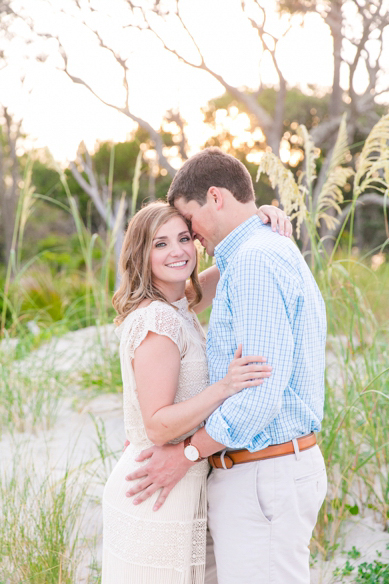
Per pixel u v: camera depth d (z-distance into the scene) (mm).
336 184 3275
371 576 2381
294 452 1750
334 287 3354
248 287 1632
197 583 1888
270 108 16875
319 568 2504
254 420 1598
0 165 20641
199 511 1884
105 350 4930
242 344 1647
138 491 1837
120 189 18750
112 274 6844
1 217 21734
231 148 18219
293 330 1708
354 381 3139
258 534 1734
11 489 2797
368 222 17875
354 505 2855
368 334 3541
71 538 2719
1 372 4477
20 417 4117
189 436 1879
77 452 3711
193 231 1990
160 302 1886
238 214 1885
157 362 1795
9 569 2414
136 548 1832
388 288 4602
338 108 12148
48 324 6914
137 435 1904
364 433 2922
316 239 3363
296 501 1742
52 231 22188
